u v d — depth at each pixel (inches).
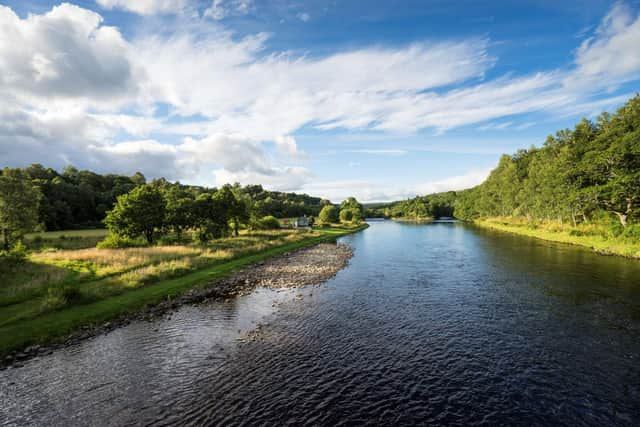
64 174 4325.8
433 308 792.9
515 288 950.4
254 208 2942.9
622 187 1572.3
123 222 1739.7
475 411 402.6
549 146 3319.4
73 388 452.8
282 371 501.0
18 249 1194.6
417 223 5782.5
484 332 642.2
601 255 1438.2
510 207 3671.3
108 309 745.6
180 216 1958.7
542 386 454.9
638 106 2101.4
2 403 417.7
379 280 1100.5
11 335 598.2
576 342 587.8
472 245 2023.9
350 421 384.5
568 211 2253.9
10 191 1665.8
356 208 6609.3
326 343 600.7
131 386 458.6
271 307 813.2
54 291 768.3
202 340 617.3
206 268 1234.6
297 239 2394.2
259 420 385.4
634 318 690.8
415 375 488.1
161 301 848.9
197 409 406.0
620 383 458.3
